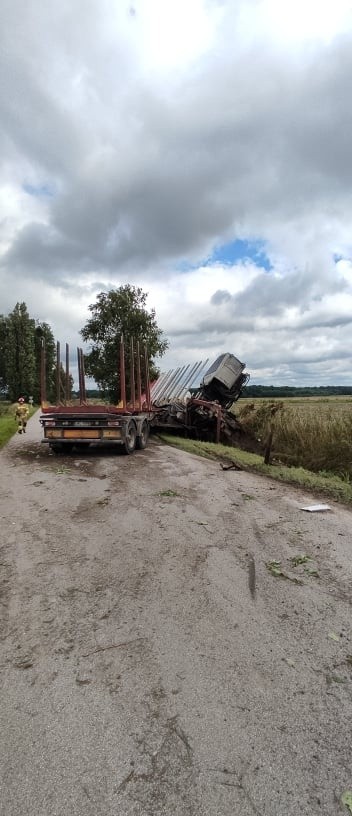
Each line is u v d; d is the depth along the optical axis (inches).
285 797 79.7
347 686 109.6
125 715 99.4
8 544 205.2
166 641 128.5
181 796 79.7
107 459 448.1
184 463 427.5
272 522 243.1
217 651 123.7
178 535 218.4
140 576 172.1
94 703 103.2
